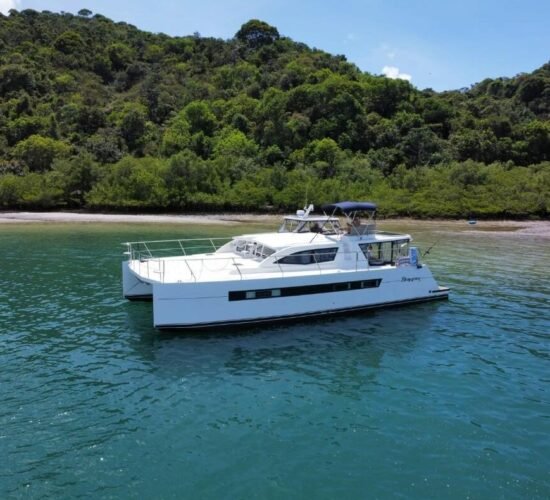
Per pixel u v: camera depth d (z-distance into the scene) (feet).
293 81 334.65
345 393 40.47
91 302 65.46
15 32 410.11
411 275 66.33
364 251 63.36
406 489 28.27
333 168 248.32
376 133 283.59
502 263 105.60
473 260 109.40
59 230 149.69
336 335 54.34
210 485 28.19
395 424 35.58
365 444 32.86
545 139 291.58
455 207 222.69
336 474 29.50
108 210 214.69
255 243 63.00
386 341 53.06
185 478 28.78
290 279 56.24
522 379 44.06
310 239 62.80
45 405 37.14
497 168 257.75
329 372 44.68
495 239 153.69
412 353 49.85
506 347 52.24
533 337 55.67
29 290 71.15
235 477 28.99
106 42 442.91
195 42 471.62
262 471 29.63
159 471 29.37
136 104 315.37
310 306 57.98
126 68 409.90
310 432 34.24
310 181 229.25
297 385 41.81
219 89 356.38
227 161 239.71
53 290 71.46
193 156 237.66
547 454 32.09
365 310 62.64
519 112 361.51
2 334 52.60
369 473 29.66
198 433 33.76
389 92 314.96
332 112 288.30
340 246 61.16
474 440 33.58
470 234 168.45
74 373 43.04
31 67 342.23
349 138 273.75
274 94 289.74
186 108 291.38
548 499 27.68
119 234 143.13
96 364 45.03
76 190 218.38
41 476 28.66
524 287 81.20
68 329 54.54
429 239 151.02
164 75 389.39
